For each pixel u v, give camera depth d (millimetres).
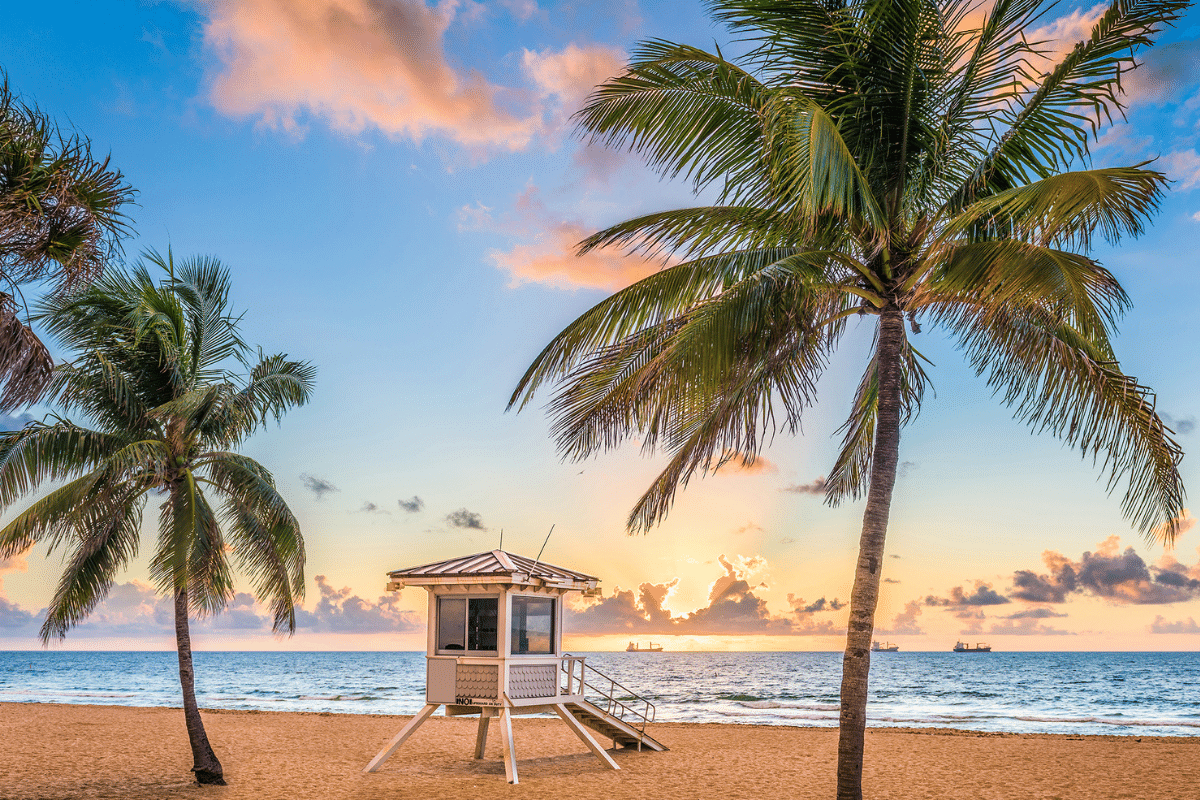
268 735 21547
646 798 12688
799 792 13227
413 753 17797
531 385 9594
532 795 12883
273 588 14656
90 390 13109
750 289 8172
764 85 8867
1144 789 13594
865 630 8477
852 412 12242
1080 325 7395
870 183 8977
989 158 9070
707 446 9977
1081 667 117438
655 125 9383
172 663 175000
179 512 13125
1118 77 8539
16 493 11906
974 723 36094
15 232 6145
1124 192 7383
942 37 8742
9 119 5992
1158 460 8656
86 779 14312
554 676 15242
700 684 77188
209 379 14336
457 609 14656
